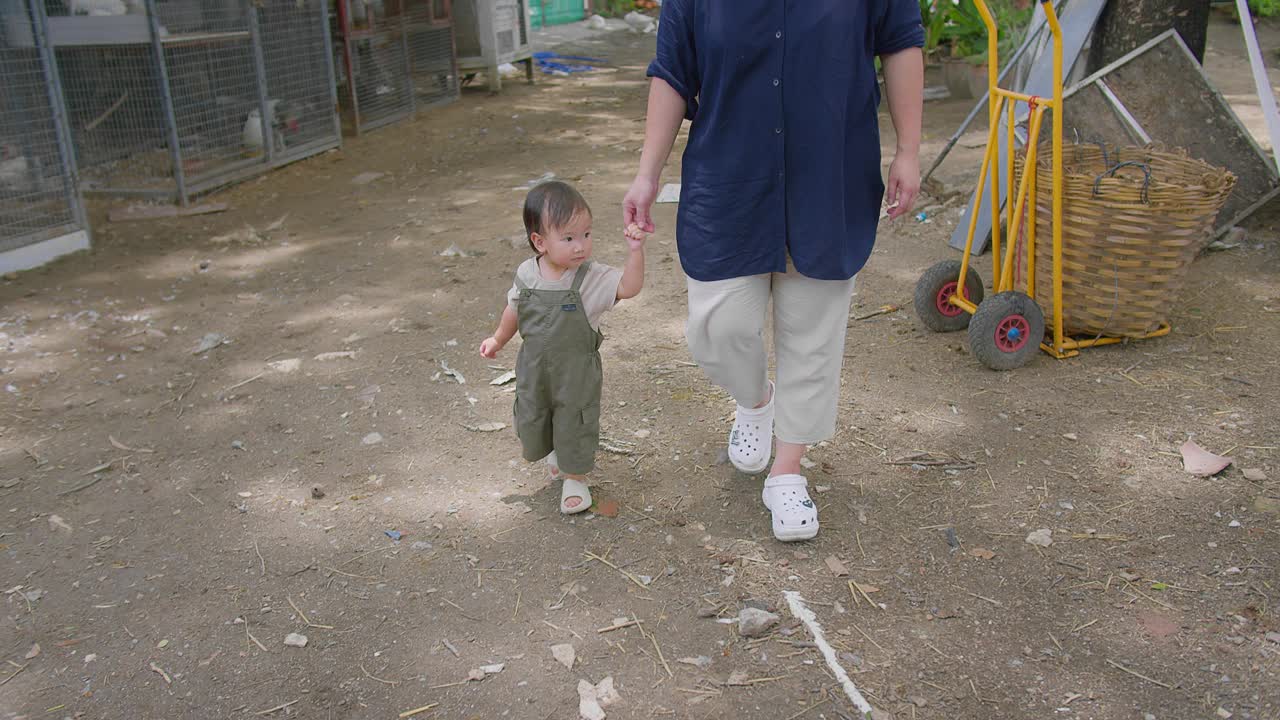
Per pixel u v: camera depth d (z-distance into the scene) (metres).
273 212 7.25
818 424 3.04
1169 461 3.47
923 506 3.29
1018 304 4.10
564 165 8.36
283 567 3.09
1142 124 5.35
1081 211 4.11
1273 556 2.93
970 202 5.80
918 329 4.71
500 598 2.91
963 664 2.58
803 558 3.04
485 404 4.14
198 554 3.17
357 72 9.69
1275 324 4.50
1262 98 5.19
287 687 2.59
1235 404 3.83
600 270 3.00
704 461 3.62
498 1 11.66
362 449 3.80
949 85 10.44
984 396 4.01
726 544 3.13
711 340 2.96
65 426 4.06
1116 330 4.32
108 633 2.82
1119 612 2.74
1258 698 2.41
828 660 2.60
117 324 5.16
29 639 2.80
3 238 5.96
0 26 5.80
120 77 7.25
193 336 4.98
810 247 2.72
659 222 6.65
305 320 5.16
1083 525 3.14
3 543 3.26
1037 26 6.02
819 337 2.91
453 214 7.02
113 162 7.62
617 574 3.00
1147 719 2.37
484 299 5.37
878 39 2.66
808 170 2.66
